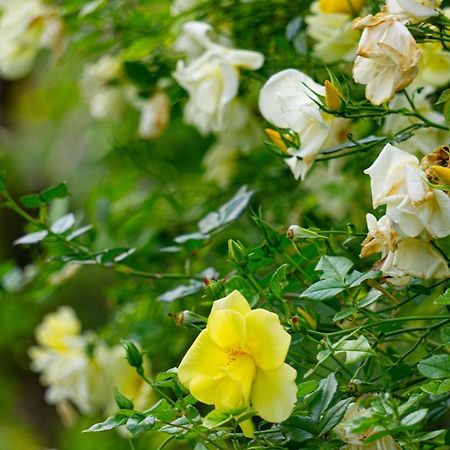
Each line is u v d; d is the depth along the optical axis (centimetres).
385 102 159
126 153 198
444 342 156
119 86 202
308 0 184
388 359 164
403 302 161
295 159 163
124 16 195
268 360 151
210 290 158
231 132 190
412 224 153
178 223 196
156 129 191
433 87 168
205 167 201
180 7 190
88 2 194
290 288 165
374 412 149
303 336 161
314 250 164
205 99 180
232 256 160
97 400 198
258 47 187
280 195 189
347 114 160
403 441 153
